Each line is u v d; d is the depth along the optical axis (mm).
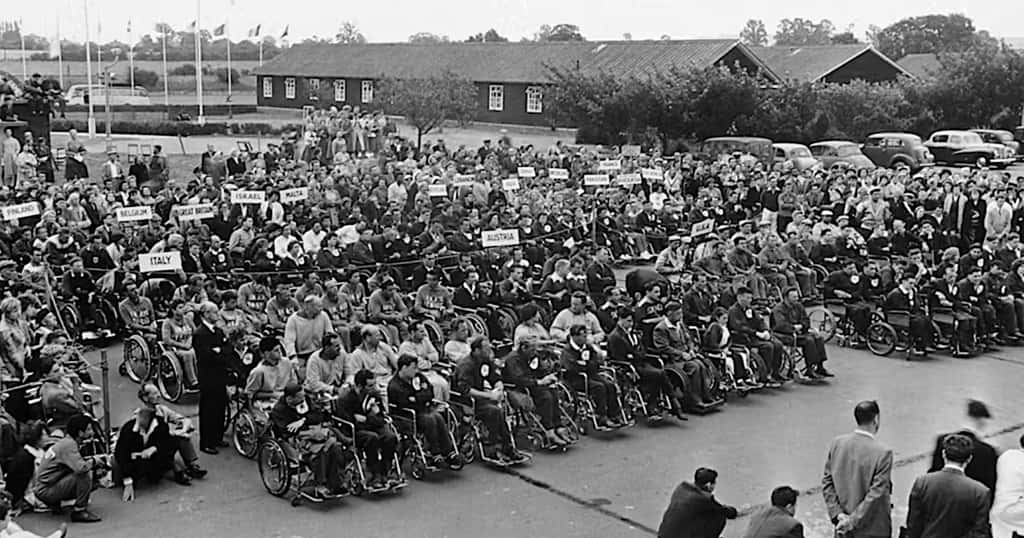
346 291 18672
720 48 59562
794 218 25688
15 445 12445
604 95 51375
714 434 15617
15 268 18031
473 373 14281
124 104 79188
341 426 13078
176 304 16844
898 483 13672
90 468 12234
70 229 21078
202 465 13930
